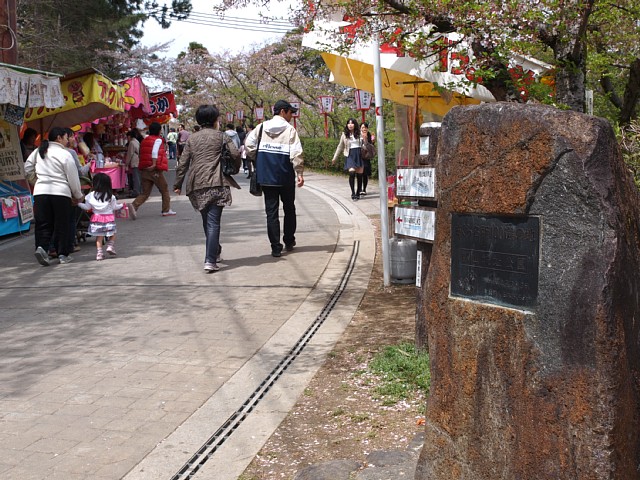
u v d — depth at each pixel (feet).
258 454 13.98
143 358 19.52
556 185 9.38
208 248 29.73
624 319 9.09
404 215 18.74
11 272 31.04
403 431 14.57
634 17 22.21
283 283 27.61
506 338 10.00
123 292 26.78
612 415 8.92
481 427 10.41
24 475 13.21
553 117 9.40
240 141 88.43
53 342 21.04
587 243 9.11
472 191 10.42
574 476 9.25
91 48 98.02
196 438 14.70
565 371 9.31
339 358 19.06
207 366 18.84
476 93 28.30
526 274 9.79
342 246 34.91
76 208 36.63
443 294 10.95
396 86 32.04
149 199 60.44
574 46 19.25
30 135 45.62
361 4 20.13
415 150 31.01
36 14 83.35
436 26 20.48
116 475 13.21
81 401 16.63
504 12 18.08
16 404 16.49
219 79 123.34
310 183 73.56
